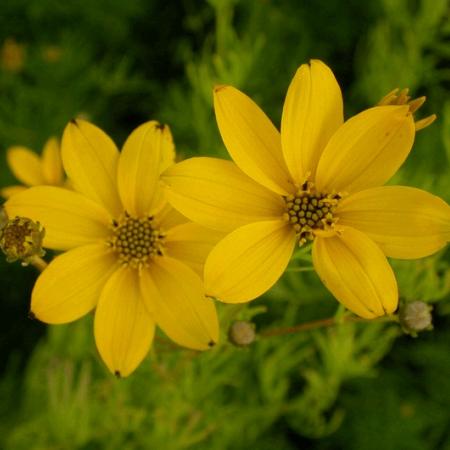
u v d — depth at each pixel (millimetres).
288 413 281
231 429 271
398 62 293
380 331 276
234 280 167
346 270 170
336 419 287
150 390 257
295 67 328
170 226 189
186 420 272
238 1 326
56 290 179
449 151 268
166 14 355
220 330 209
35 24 356
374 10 328
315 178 176
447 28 287
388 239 172
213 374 258
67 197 185
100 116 345
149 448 264
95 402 261
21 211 183
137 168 185
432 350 283
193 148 319
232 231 168
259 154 172
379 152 174
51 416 261
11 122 335
